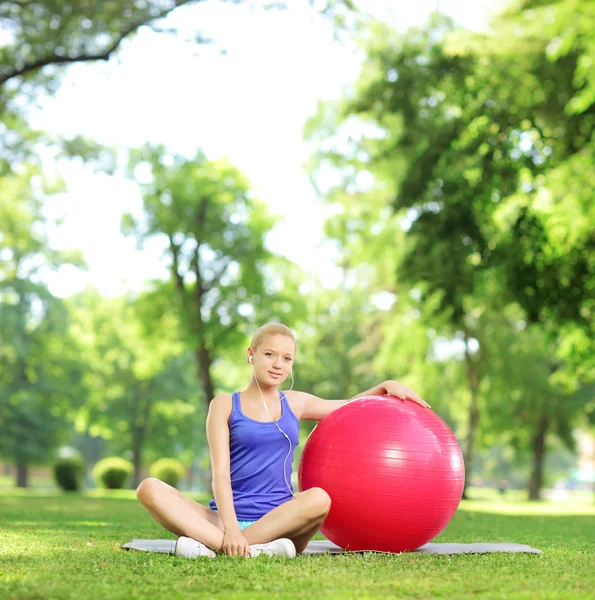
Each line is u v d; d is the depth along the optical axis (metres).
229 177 29.36
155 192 29.09
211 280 29.12
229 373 41.34
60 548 4.66
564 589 3.24
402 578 3.49
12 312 36.81
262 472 4.67
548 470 68.38
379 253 22.48
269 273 29.84
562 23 12.90
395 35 17.31
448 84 16.19
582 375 23.33
